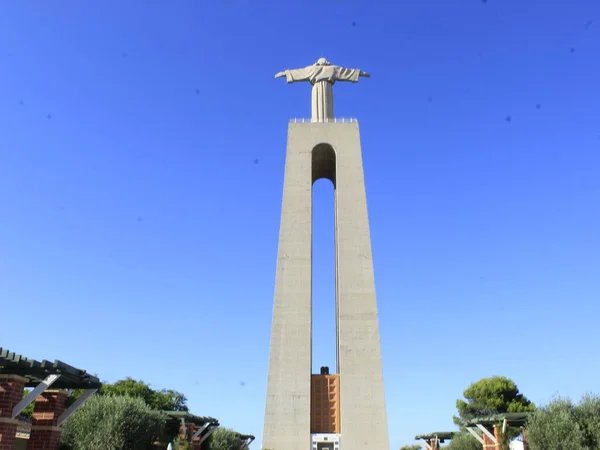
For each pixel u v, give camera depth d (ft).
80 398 72.08
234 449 156.66
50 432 68.44
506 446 111.86
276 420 109.40
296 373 113.09
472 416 216.54
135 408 83.51
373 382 112.37
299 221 126.82
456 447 160.45
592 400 86.07
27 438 68.03
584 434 81.92
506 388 212.84
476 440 153.99
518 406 206.80
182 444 125.39
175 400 219.82
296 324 116.88
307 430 108.58
